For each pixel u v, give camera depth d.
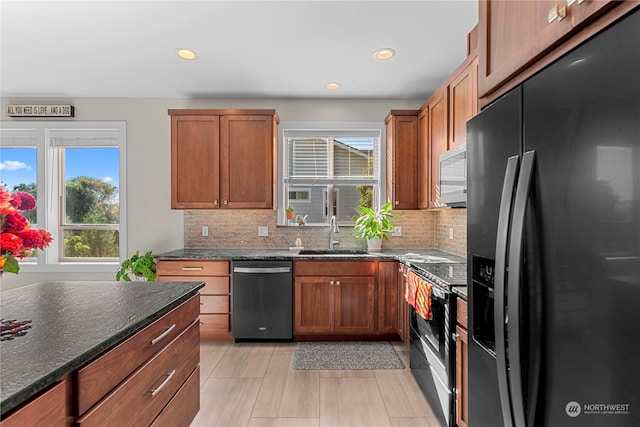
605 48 0.64
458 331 1.65
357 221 3.41
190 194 3.25
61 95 3.48
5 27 2.22
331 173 3.65
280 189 3.61
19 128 3.54
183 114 3.25
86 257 3.70
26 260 3.58
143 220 3.59
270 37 2.34
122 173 3.58
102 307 1.25
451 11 2.04
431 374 1.99
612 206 0.62
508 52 1.04
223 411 2.00
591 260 0.66
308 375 2.45
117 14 2.08
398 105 3.59
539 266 0.80
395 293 3.05
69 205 3.68
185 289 1.54
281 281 3.03
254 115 3.26
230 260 3.04
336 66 2.80
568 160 0.72
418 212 3.65
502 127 1.00
